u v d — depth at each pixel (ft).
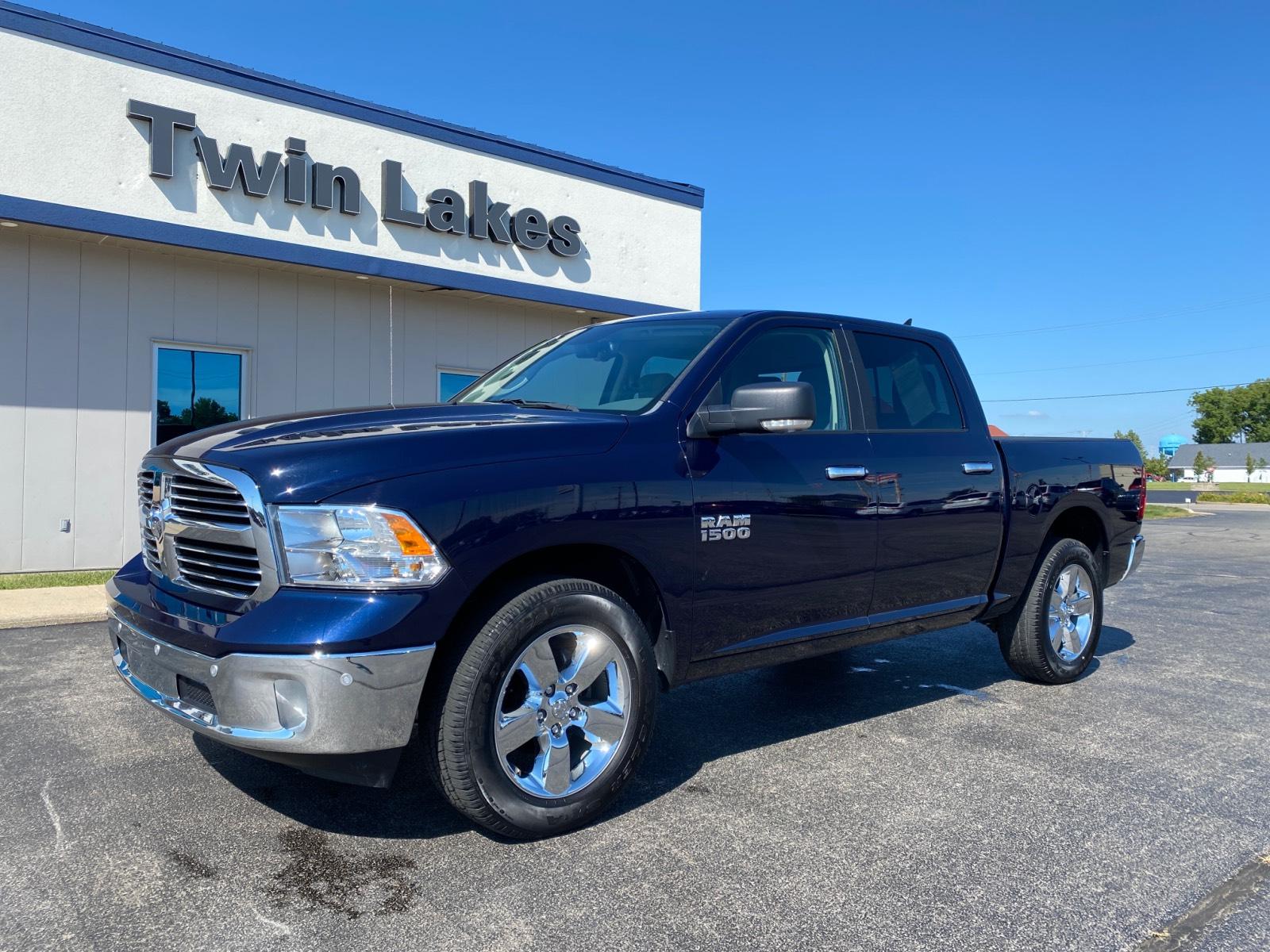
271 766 13.05
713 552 12.11
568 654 10.98
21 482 30.32
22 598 25.64
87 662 19.01
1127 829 11.31
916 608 15.34
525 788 10.44
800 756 13.88
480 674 9.96
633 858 10.32
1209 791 12.62
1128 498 19.67
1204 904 9.46
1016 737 14.93
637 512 11.28
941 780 12.92
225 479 9.96
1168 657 21.36
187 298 33.24
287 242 33.65
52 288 30.68
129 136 30.45
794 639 13.42
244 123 32.94
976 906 9.36
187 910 9.05
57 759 13.26
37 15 28.78
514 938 8.61
